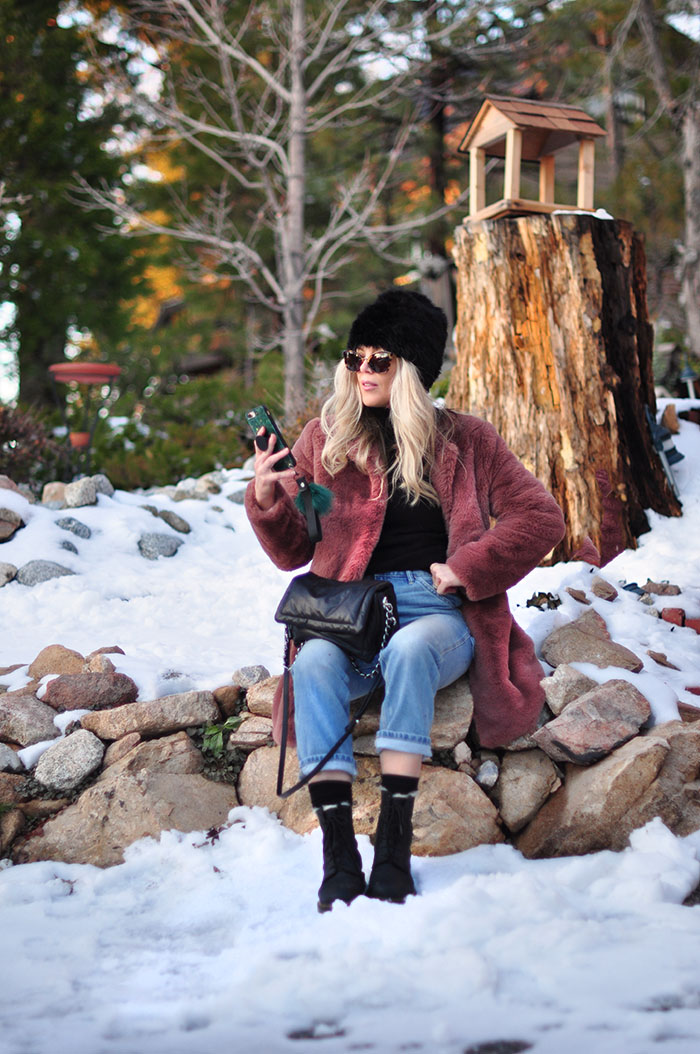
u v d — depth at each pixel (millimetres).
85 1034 1894
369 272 17547
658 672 3461
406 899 2428
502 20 14922
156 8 13422
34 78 14977
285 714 2758
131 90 13258
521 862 2789
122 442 9836
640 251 5395
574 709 3027
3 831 2930
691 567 4609
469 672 3037
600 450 4992
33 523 5602
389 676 2641
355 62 12539
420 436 2910
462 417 3119
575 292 5078
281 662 3846
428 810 2867
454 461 2990
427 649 2666
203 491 6871
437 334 3041
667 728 2988
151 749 3148
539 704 2998
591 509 4906
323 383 8555
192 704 3287
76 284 15133
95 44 15508
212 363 23547
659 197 15281
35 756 3152
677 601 4168
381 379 2990
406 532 2982
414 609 2871
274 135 15750
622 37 12805
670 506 5223
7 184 14422
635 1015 1868
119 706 3379
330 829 2504
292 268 12523
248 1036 1863
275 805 3055
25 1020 1961
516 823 2924
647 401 5496
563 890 2527
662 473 5270
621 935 2232
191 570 5477
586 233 5117
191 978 2146
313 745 2562
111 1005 2023
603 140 16625
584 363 5035
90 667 3592
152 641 4215
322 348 12500
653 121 12766
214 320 20359
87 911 2551
